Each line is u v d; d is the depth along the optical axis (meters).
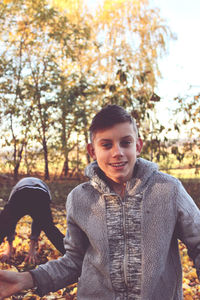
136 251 1.20
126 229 1.22
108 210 1.25
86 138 10.50
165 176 1.26
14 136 10.23
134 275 1.19
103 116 1.24
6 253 3.53
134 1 9.80
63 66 10.75
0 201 7.09
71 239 1.37
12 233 3.50
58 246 3.17
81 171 10.88
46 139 10.41
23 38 10.24
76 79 10.09
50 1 10.84
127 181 1.24
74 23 10.62
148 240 1.19
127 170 1.23
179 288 1.25
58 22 10.30
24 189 3.12
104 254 1.23
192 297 2.82
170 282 1.22
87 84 9.80
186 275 3.30
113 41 9.55
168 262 1.23
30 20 10.29
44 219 3.16
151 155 7.71
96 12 10.20
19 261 3.58
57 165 10.73
